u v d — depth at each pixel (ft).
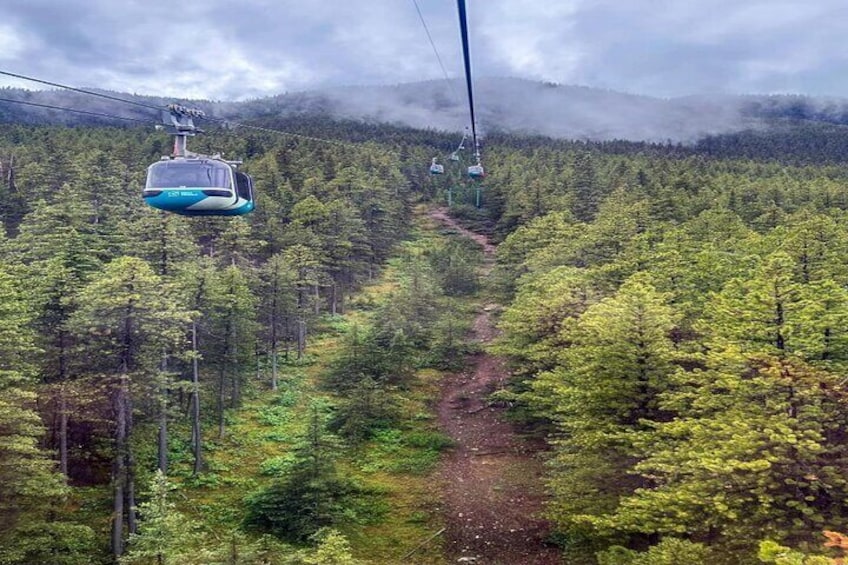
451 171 399.44
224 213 67.62
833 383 49.70
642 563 49.85
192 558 60.90
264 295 145.07
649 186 254.47
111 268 86.58
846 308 59.16
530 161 386.32
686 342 71.72
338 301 203.82
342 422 120.47
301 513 85.15
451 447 113.50
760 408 51.06
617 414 64.49
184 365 116.67
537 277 136.67
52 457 95.96
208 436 119.65
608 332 65.98
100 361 85.66
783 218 166.40
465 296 207.10
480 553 81.92
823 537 42.06
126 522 88.53
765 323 56.95
